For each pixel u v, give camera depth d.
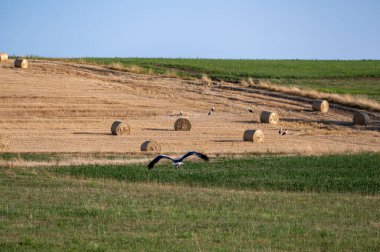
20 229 62.75
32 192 86.00
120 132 158.62
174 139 152.38
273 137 160.00
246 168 111.31
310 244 58.38
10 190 87.62
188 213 71.62
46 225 64.94
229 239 59.47
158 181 99.19
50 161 117.12
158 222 67.12
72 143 142.25
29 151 129.25
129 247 55.88
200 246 56.56
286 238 60.59
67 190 88.50
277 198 84.69
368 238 61.06
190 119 190.38
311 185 95.69
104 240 58.62
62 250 54.72
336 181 99.00
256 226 65.69
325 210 76.12
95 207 74.19
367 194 91.06
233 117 195.62
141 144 142.88
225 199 82.94
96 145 139.88
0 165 110.38
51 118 183.38
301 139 157.50
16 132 157.62
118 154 128.38
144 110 199.75
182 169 109.94
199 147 139.75
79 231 62.38
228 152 132.12
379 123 187.12
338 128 178.38
